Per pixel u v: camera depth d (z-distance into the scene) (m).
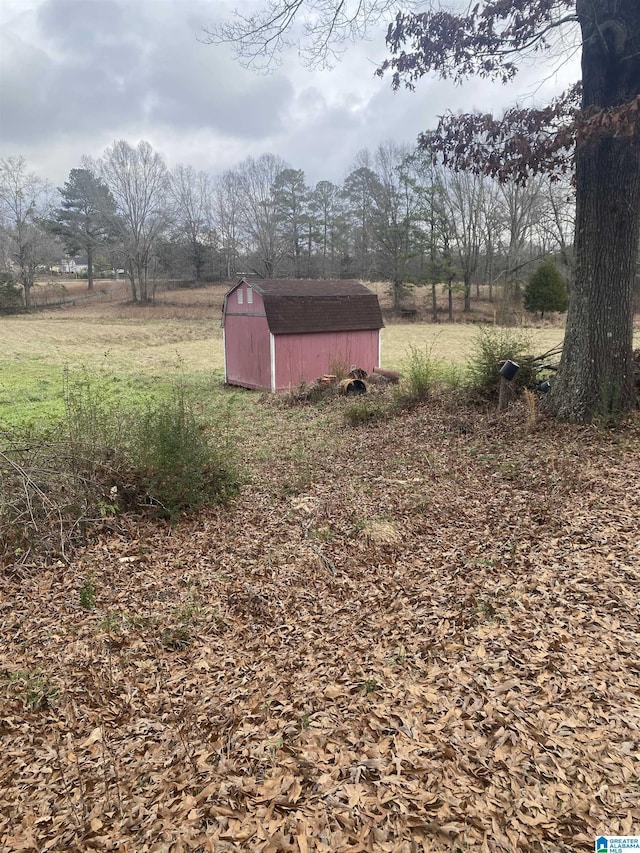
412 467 9.44
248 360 20.80
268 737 3.66
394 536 6.71
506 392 11.28
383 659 4.39
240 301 20.92
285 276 68.38
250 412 16.28
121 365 27.77
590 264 9.25
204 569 6.46
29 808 3.32
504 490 7.71
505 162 10.10
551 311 43.81
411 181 48.84
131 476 7.91
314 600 5.58
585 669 3.84
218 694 4.27
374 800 3.00
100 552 6.84
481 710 3.59
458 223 51.19
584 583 4.93
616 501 6.52
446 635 4.55
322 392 17.11
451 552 6.12
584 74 9.03
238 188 70.12
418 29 10.20
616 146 8.72
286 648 4.80
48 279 82.94
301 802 3.06
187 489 7.98
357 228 66.44
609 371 9.25
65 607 5.71
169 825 3.02
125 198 66.44
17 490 7.02
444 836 2.75
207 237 79.19
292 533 7.22
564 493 7.07
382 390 16.41
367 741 3.47
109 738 3.89
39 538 6.77
